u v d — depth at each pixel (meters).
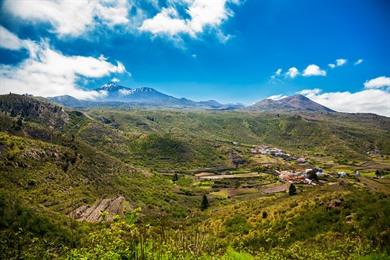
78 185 121.44
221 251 26.22
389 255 25.12
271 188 180.62
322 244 37.91
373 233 32.59
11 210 39.75
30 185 102.62
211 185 196.75
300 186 173.75
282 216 54.12
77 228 45.81
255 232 52.72
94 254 15.98
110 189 133.25
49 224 40.53
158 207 128.38
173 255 17.86
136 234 17.06
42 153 124.25
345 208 45.91
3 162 104.81
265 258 29.41
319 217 46.69
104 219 17.66
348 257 27.34
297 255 29.88
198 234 20.66
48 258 20.06
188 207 137.38
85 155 156.75
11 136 126.06
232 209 82.69
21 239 22.06
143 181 164.88
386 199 42.81
